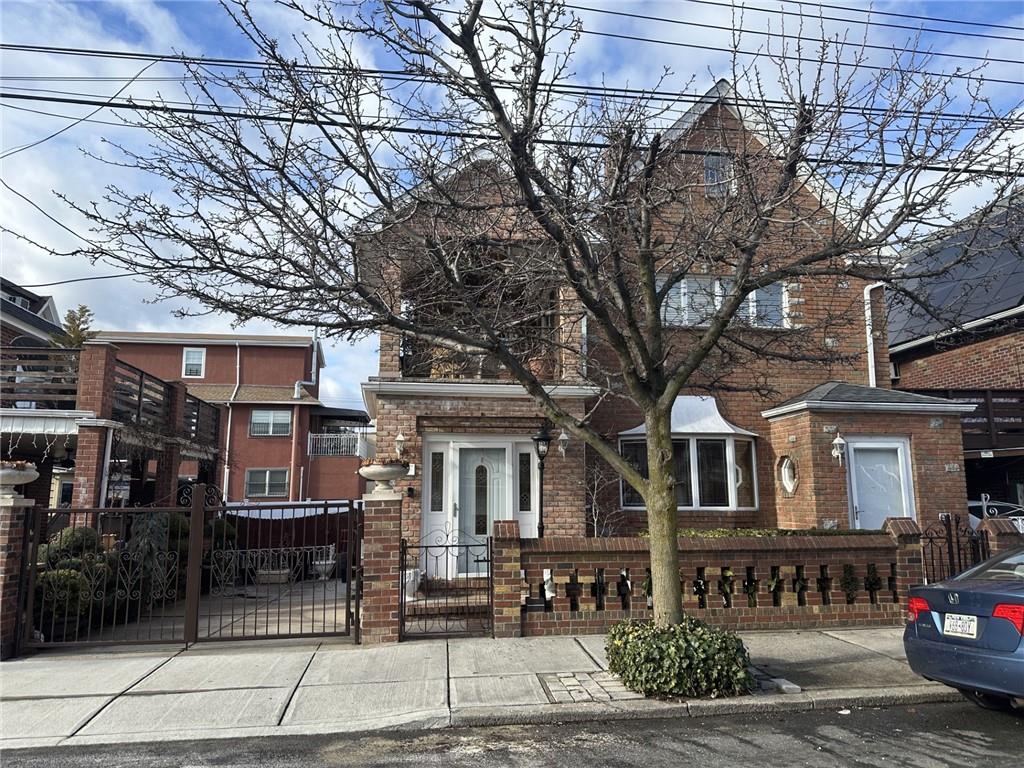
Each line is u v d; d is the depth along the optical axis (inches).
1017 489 605.6
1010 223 254.4
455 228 270.7
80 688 249.3
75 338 797.2
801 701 230.1
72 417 459.2
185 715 222.8
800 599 327.0
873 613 330.0
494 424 433.7
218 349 1162.0
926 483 453.1
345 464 1155.9
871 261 285.6
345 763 188.4
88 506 447.5
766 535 348.5
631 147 271.3
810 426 448.1
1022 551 235.9
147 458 571.8
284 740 205.9
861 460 454.6
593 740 203.6
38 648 303.9
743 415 493.4
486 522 434.3
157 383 579.5
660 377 265.4
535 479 440.8
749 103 279.7
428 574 420.2
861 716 223.0
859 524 445.7
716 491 474.9
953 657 211.8
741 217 267.1
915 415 460.4
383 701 231.9
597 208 254.4
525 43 237.1
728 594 323.0
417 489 421.1
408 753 195.0
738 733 208.1
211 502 632.4
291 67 247.4
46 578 318.7
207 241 241.6
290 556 343.3
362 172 250.4
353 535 320.2
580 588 315.9
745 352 449.1
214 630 348.8
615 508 462.0
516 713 219.5
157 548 375.6
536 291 316.5
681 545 322.0
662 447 256.8
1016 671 194.9
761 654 281.1
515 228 282.4
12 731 210.7
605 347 464.1
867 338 505.0
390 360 437.7
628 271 310.5
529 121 241.0
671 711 223.8
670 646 236.1
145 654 295.1
